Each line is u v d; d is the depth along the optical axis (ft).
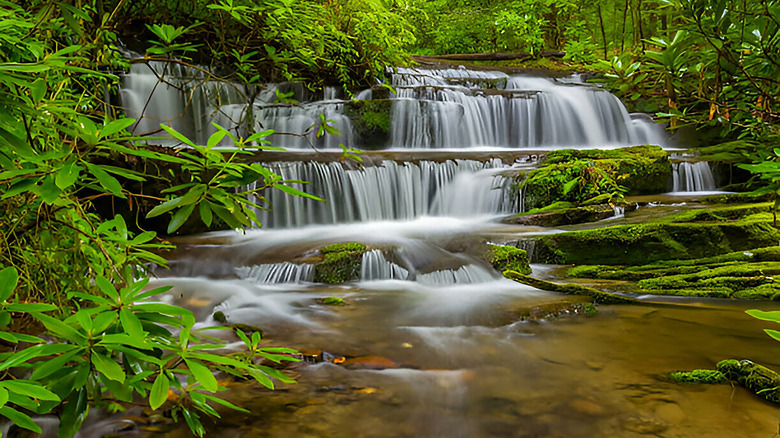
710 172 29.37
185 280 17.53
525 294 15.99
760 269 16.57
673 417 7.68
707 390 8.61
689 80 7.58
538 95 37.45
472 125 35.63
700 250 19.25
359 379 9.23
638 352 10.62
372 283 17.78
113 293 4.44
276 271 17.81
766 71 6.68
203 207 4.40
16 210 6.40
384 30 32.35
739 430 7.24
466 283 17.65
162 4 25.58
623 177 25.88
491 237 20.92
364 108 32.48
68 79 7.23
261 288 16.83
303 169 24.49
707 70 7.32
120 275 7.12
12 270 4.01
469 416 7.80
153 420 7.09
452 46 61.57
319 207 24.84
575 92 38.70
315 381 9.09
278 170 23.85
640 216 22.94
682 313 13.48
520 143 37.06
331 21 31.50
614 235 19.62
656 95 8.01
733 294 15.16
